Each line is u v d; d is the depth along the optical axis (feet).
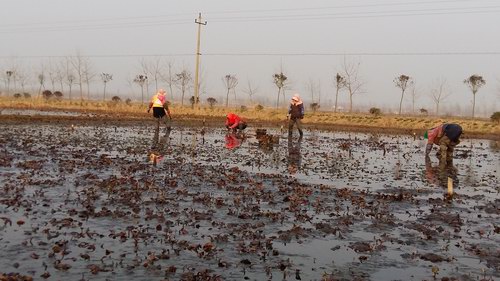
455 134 57.62
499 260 21.33
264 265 19.57
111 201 29.17
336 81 203.41
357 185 39.55
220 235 23.21
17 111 130.52
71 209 26.84
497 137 115.34
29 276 17.08
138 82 217.97
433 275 19.27
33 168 39.78
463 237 24.98
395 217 28.68
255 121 137.49
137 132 84.07
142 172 40.70
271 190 35.37
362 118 153.69
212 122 120.67
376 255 21.52
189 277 17.69
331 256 21.11
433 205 32.48
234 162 50.34
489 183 43.39
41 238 21.62
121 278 17.46
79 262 18.90
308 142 79.71
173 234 23.17
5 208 26.37
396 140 94.32
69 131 79.30
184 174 40.47
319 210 29.50
